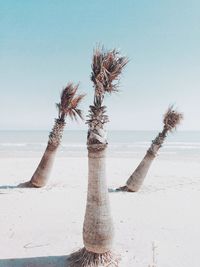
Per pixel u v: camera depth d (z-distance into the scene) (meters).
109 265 5.76
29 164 22.91
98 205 5.68
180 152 41.22
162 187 13.98
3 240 7.00
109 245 5.74
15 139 81.06
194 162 27.52
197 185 14.71
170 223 8.59
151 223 8.54
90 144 5.70
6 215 8.84
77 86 11.96
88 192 5.79
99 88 5.61
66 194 11.69
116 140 83.12
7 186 13.05
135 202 10.90
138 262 6.04
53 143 12.34
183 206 10.50
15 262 5.97
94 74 5.69
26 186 12.79
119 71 5.72
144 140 82.56
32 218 8.64
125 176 17.80
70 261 5.99
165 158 32.31
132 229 7.98
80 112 12.05
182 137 120.44
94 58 5.69
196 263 6.07
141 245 6.90
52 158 12.55
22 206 9.81
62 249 6.58
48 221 8.43
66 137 99.00
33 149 43.22
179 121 12.52
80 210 9.59
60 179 15.16
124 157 33.38
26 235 7.35
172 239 7.34
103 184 5.73
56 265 5.87
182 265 5.97
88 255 5.82
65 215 9.03
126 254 6.37
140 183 12.65
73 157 31.28
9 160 25.86
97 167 5.69
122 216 9.13
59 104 12.16
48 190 12.27
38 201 10.49
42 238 7.19
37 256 6.24
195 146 55.06
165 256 6.36
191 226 8.37
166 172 19.89
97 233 5.63
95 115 5.70
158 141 12.58
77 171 18.73
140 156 34.88
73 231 7.69
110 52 5.71
